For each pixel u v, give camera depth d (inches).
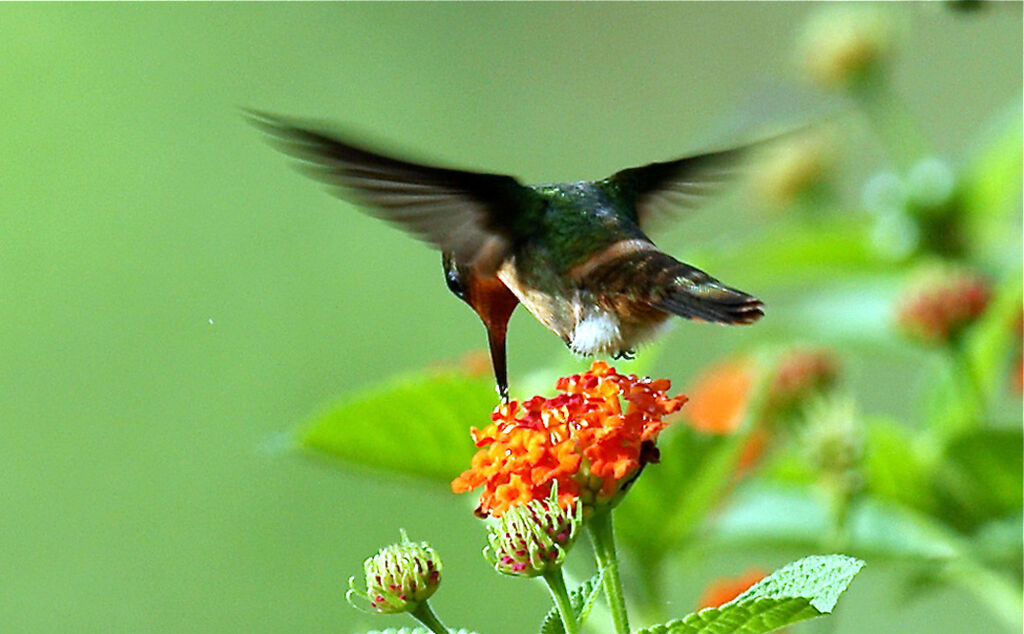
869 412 420.2
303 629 457.1
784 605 185.8
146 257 509.0
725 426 291.0
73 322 497.4
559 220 242.5
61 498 480.7
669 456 272.2
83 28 533.0
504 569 203.8
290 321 499.5
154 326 499.5
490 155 521.7
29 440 486.3
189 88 528.4
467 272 239.5
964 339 304.2
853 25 353.4
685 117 517.7
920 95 476.4
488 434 209.5
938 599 398.6
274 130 199.8
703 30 524.7
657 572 275.7
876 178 345.7
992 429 277.7
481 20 537.3
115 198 514.0
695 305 228.5
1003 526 279.7
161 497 480.7
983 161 327.6
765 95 263.4
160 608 468.1
